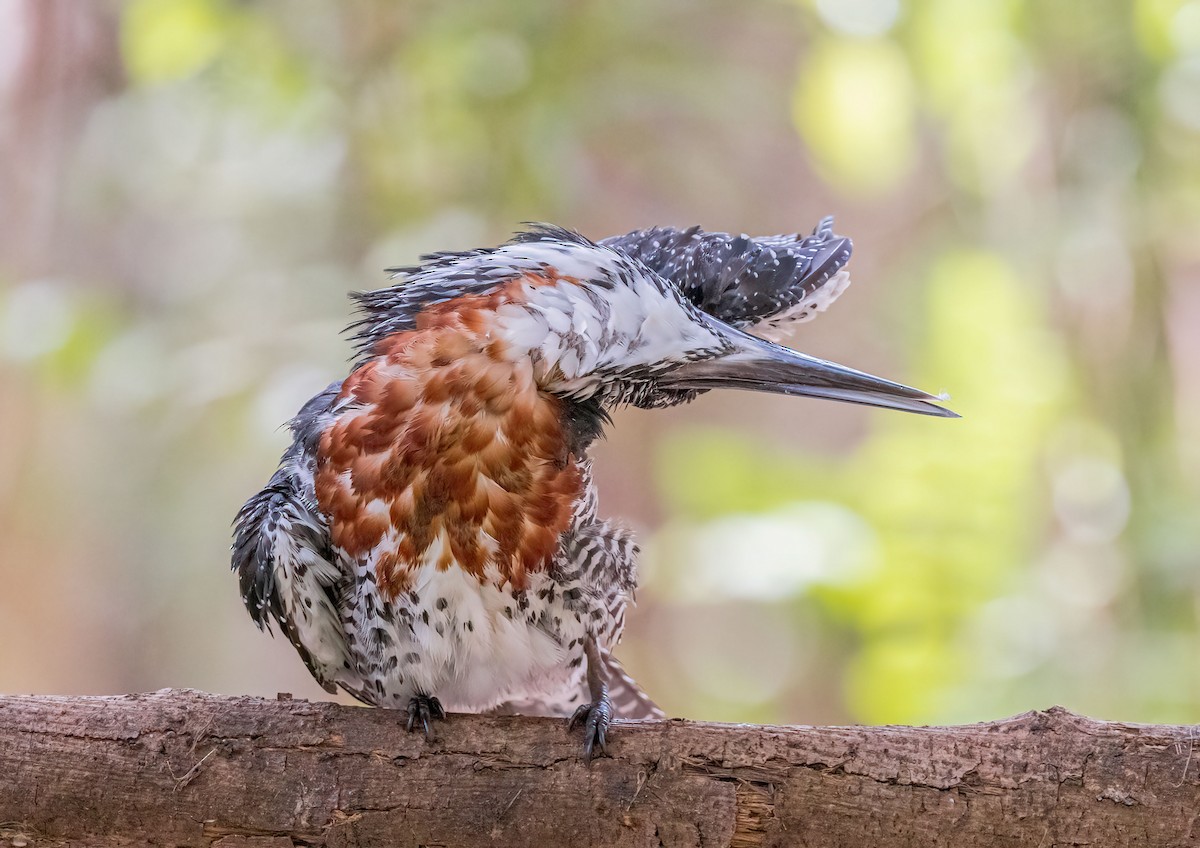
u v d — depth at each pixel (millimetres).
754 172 16078
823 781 4727
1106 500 12586
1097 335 13016
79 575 15672
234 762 4793
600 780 4766
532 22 12523
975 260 13812
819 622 12227
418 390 5195
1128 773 4672
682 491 12930
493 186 12633
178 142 14352
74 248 14688
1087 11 12984
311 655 5637
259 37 12789
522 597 5340
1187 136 12930
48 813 4773
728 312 6566
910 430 12852
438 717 4883
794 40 15578
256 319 14344
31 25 14445
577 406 5484
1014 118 13977
